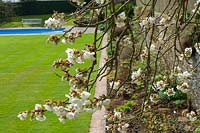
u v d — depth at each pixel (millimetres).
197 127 6711
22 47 20766
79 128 7371
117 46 3430
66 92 10469
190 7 7812
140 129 6691
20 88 11117
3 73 13523
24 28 31484
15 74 13273
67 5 37031
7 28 32062
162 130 6773
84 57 3119
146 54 4781
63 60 3186
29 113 3367
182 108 7910
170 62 7949
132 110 7758
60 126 7543
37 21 33750
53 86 11195
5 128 7637
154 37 4684
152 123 6770
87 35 24016
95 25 3316
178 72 4789
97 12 3533
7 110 8883
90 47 3168
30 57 17141
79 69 3201
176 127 6867
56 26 3324
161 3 12445
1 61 16250
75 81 3115
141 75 4273
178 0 3867
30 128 7555
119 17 3395
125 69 9203
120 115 4117
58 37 3316
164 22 4219
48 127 7539
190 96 7707
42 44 21703
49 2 37281
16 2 37062
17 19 36281
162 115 7242
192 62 7012
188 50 4770
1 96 10266
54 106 3016
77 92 2936
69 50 3123
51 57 16938
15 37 26438
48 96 10117
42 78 12391
